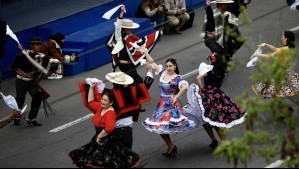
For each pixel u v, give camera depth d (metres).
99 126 16.91
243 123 19.73
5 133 20.59
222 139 18.47
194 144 19.38
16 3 29.14
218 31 23.20
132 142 19.00
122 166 16.91
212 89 18.41
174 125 17.97
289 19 29.47
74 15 27.39
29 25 26.38
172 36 28.89
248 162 17.44
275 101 12.59
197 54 26.70
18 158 18.59
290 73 19.44
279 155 17.78
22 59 20.92
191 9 30.03
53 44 23.61
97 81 17.27
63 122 21.27
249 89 22.81
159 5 28.89
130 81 17.28
